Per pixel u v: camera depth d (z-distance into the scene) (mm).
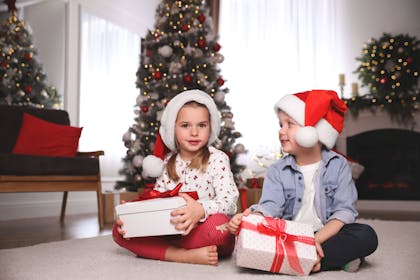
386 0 5477
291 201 1419
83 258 1550
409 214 4105
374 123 5016
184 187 1573
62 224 3191
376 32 5488
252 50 5797
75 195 4492
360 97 4984
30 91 3867
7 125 3342
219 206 1432
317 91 1401
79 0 4648
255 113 5691
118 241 1550
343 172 1394
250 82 5762
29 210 3932
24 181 2643
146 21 5684
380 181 4980
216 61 3891
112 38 5145
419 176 4836
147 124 3744
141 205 1368
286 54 5637
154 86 3740
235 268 1321
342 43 5586
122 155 5176
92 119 4848
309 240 1207
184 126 1558
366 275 1211
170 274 1231
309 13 5594
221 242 1431
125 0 5332
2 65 3691
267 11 5762
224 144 3797
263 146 5594
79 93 4605
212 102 1607
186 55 3797
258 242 1182
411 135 4895
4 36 3826
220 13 5941
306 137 1312
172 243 1515
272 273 1242
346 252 1236
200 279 1156
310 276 1188
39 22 4656
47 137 3119
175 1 3920
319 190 1383
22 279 1216
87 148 4777
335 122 1414
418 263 1423
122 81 5250
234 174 3760
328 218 1375
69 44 4520
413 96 4809
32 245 2074
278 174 1442
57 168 2760
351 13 5582
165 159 1689
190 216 1328
